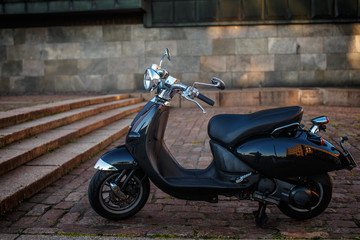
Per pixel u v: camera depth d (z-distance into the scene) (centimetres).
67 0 1183
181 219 333
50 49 1278
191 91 300
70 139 583
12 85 1300
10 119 566
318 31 1187
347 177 434
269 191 304
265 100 1026
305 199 297
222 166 311
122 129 696
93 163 509
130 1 1158
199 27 1220
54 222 327
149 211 352
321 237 291
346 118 801
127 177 323
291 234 297
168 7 1212
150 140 313
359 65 1187
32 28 1277
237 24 1195
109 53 1261
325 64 1195
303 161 296
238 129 307
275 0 1175
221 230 308
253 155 299
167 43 1234
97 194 319
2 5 1204
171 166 329
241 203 369
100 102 908
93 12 1206
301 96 1020
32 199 379
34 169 433
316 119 317
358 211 341
